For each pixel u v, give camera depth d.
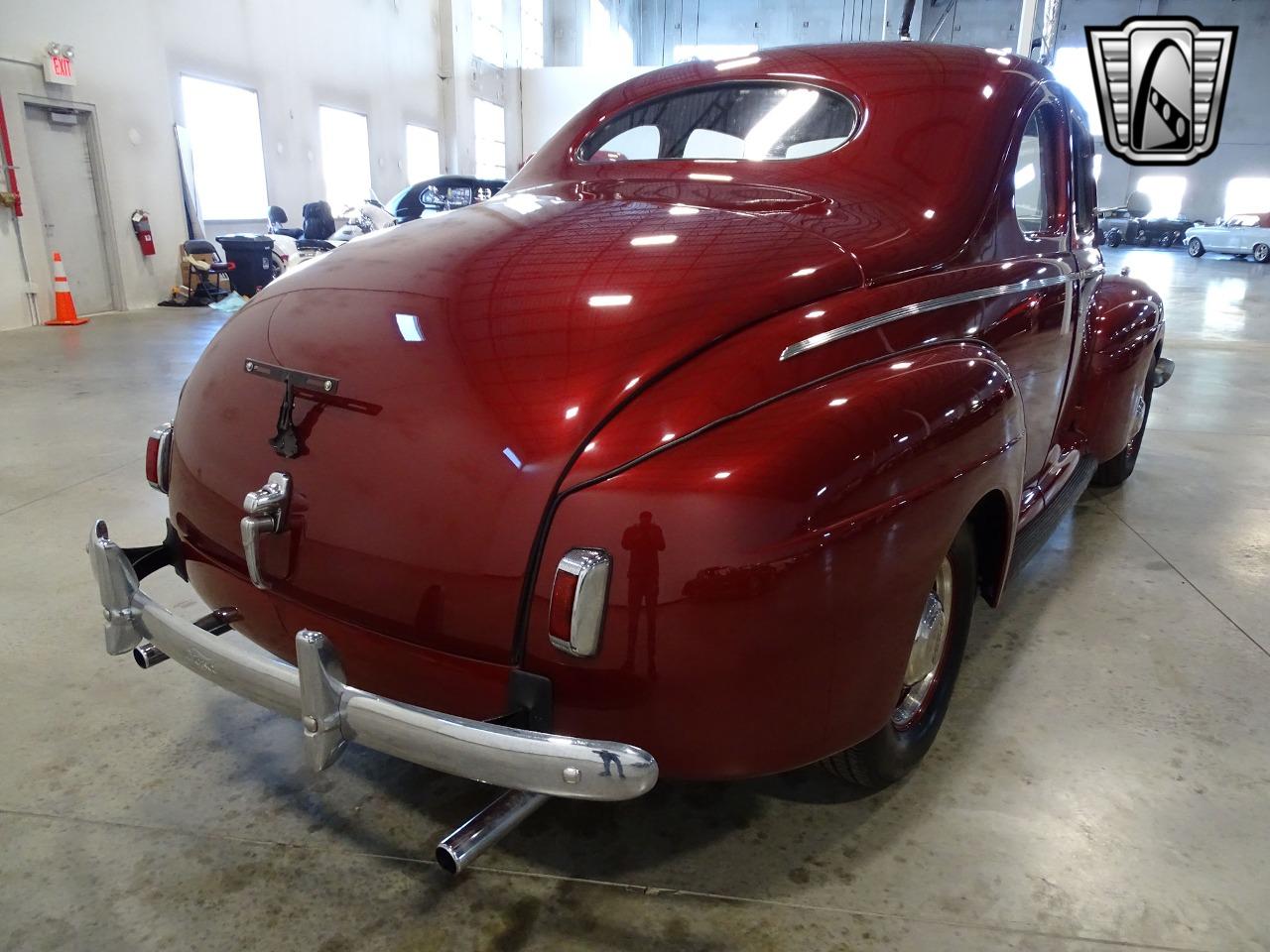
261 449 1.48
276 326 1.58
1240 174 26.73
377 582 1.35
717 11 28.31
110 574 1.57
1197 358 7.28
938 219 1.80
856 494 1.26
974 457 1.48
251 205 12.03
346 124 14.33
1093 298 2.85
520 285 1.47
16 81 8.41
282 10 12.34
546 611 1.23
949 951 1.41
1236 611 2.65
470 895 1.51
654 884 1.54
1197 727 2.04
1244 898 1.53
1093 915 1.49
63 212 9.11
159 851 1.61
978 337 1.79
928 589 1.42
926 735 1.79
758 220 1.67
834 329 1.45
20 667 2.23
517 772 1.19
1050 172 2.38
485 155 19.98
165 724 2.01
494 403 1.30
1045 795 1.79
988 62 2.14
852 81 2.02
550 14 23.58
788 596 1.21
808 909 1.49
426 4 16.88
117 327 8.48
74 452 4.12
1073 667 2.31
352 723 1.30
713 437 1.25
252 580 1.45
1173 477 4.04
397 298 1.50
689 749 1.27
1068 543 3.18
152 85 10.03
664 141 2.15
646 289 1.42
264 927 1.44
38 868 1.56
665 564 1.19
